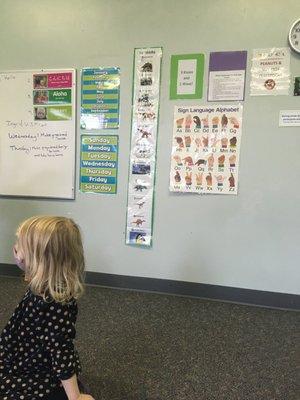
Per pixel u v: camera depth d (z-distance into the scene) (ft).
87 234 8.89
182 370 5.53
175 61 7.94
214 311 7.71
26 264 3.50
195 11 7.75
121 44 8.18
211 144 7.96
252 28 7.52
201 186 8.11
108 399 4.86
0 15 8.70
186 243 8.38
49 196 8.93
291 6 7.30
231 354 6.00
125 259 8.79
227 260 8.20
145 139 8.29
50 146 8.77
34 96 8.71
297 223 7.73
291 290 7.91
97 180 8.68
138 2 8.01
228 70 7.71
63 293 3.38
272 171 7.74
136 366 5.61
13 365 3.43
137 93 8.20
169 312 7.59
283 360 5.85
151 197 8.41
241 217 8.01
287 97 7.49
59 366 3.25
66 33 8.43
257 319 7.36
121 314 7.42
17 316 3.47
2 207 9.26
